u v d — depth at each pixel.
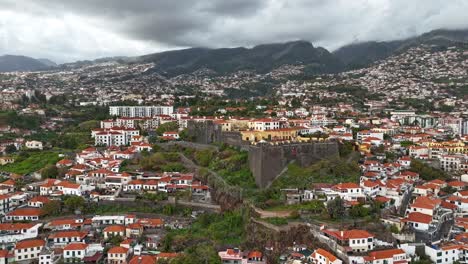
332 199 170.00
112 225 185.12
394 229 154.50
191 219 196.75
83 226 188.50
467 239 150.88
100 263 155.38
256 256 149.00
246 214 179.62
